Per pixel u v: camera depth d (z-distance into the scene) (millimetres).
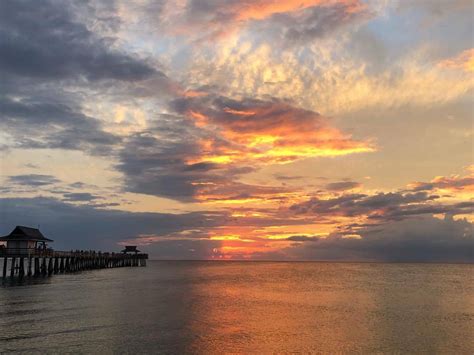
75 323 34188
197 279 91125
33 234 73875
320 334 32406
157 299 50469
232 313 41438
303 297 56469
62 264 93438
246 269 163250
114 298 49969
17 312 38688
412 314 42312
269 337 31234
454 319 39562
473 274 134750
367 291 66062
